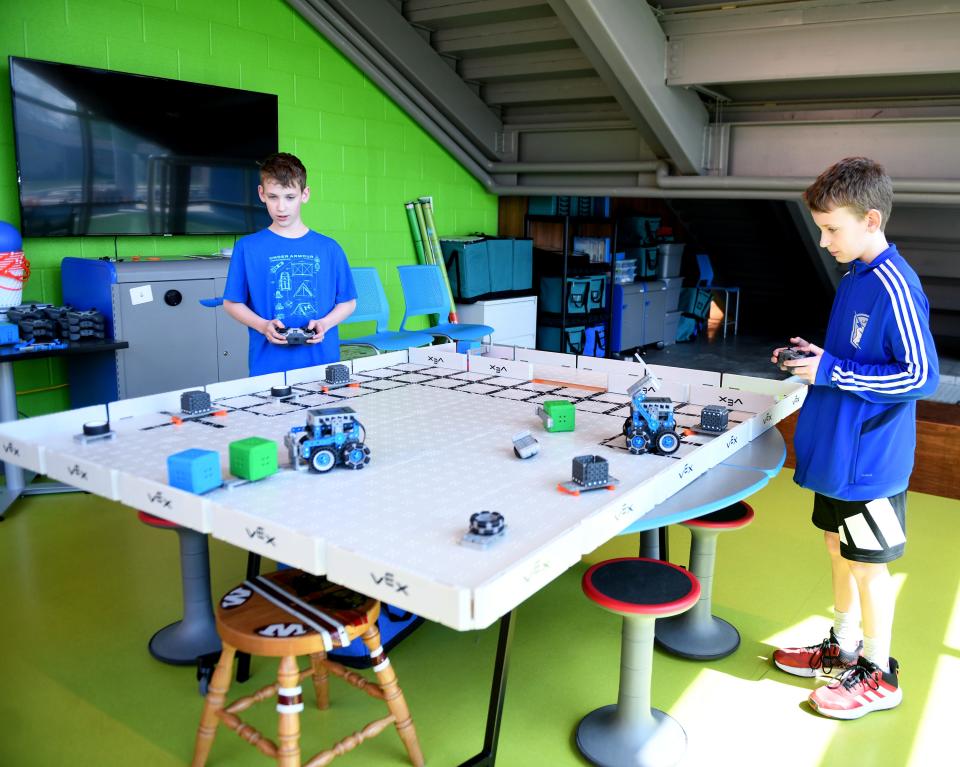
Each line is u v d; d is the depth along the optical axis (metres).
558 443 1.99
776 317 9.71
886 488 2.04
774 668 2.43
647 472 1.76
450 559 1.31
